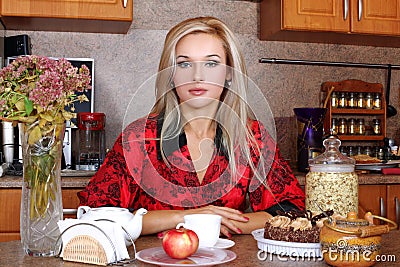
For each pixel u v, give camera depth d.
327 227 1.26
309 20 3.09
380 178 2.92
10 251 1.43
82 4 2.85
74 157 2.89
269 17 3.26
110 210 1.43
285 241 1.35
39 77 1.35
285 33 3.19
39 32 3.18
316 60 3.50
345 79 3.53
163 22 3.31
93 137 2.88
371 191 2.93
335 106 3.42
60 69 1.37
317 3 3.09
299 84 3.46
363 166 3.05
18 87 1.37
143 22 3.29
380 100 3.49
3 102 1.36
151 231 1.63
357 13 3.15
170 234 1.28
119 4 2.89
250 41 3.42
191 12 3.35
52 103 1.36
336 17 3.12
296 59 3.47
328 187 1.67
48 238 1.37
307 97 3.47
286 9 3.06
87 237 1.29
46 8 2.82
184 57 1.82
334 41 3.44
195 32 1.81
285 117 3.45
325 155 1.71
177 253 1.27
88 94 3.08
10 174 2.71
